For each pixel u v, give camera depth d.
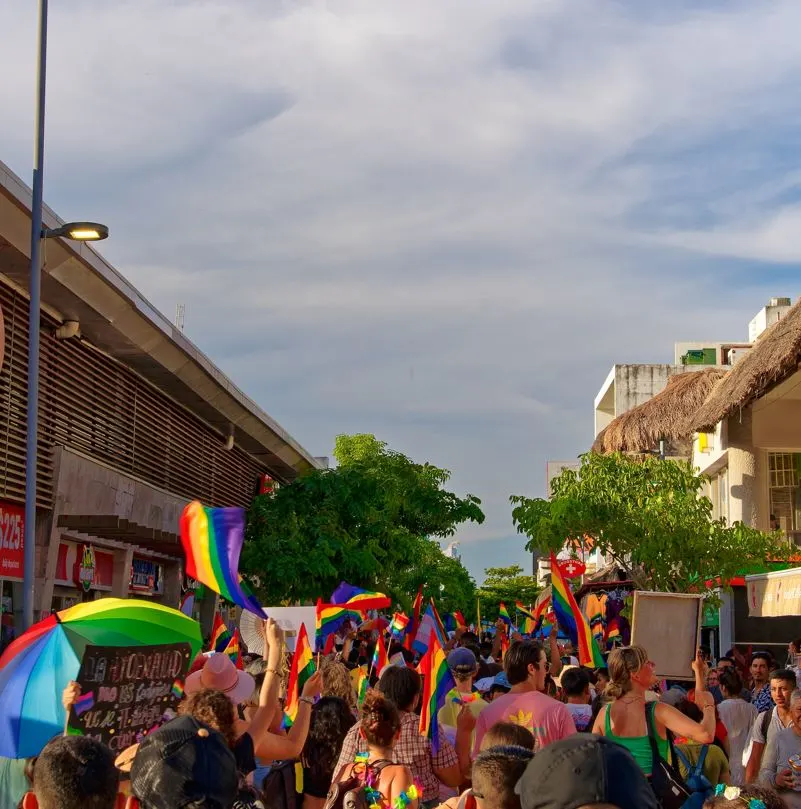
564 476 25.47
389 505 36.03
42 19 15.78
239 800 5.14
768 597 20.88
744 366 25.20
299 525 29.27
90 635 6.16
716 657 30.48
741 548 24.17
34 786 4.20
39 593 19.30
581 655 12.79
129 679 6.01
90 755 4.15
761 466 28.28
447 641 16.77
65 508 20.27
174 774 3.75
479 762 4.91
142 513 24.80
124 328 21.83
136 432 24.95
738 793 4.84
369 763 6.76
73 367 21.19
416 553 32.16
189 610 19.77
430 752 8.16
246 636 13.30
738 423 28.50
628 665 7.80
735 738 11.34
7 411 18.09
